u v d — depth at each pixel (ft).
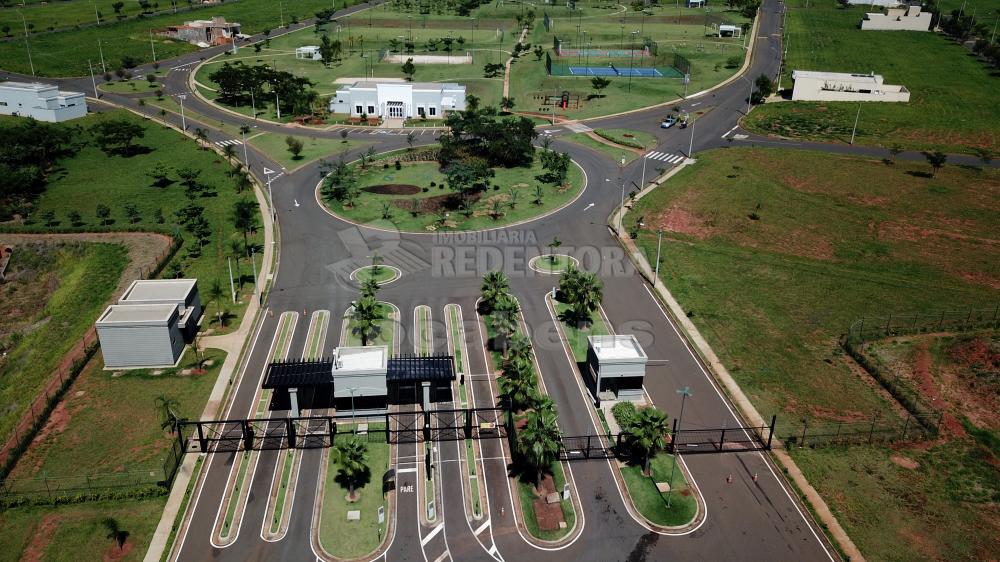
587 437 288.51
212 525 253.65
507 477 277.85
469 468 281.95
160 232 489.67
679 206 537.24
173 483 271.49
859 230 497.46
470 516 259.19
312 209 534.37
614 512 261.24
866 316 386.52
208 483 272.10
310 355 351.46
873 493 268.62
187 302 365.61
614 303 404.16
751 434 298.56
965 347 353.51
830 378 335.47
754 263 451.94
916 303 400.06
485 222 511.81
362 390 302.45
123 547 243.60
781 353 355.36
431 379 308.40
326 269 441.68
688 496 267.80
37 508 259.39
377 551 244.42
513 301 369.50
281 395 322.96
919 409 311.06
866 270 442.09
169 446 289.12
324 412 311.27
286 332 371.56
